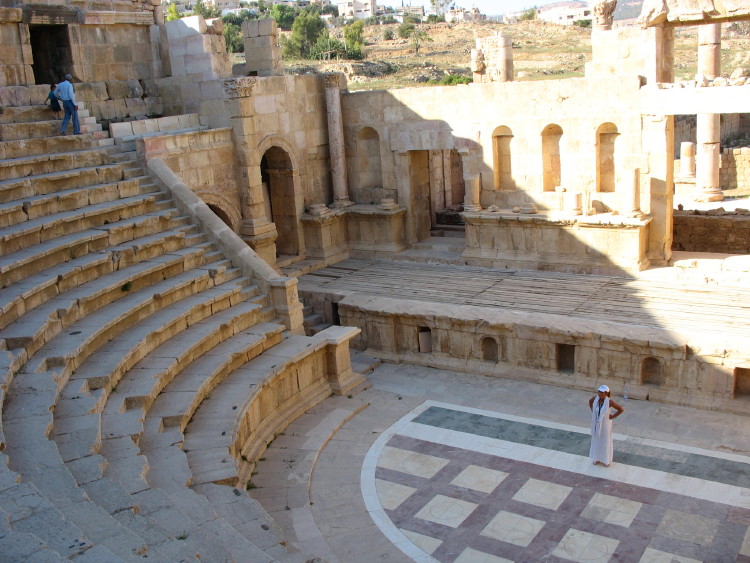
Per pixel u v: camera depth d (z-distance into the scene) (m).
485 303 22.02
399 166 27.58
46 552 7.45
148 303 18.19
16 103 22.39
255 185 25.02
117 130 22.95
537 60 69.06
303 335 20.62
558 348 20.16
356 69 65.19
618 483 15.41
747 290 21.47
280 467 16.48
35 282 16.14
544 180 25.05
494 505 14.91
